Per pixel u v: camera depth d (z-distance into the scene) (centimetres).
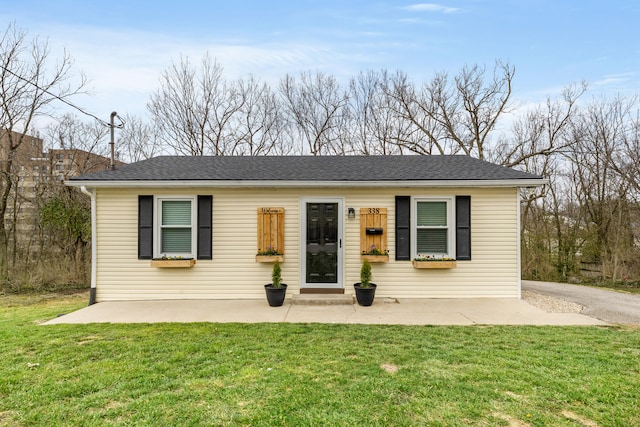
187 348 419
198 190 735
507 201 730
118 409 277
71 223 1157
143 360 380
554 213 1391
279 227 732
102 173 742
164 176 725
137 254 729
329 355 396
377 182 705
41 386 316
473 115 1642
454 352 404
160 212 732
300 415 268
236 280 736
